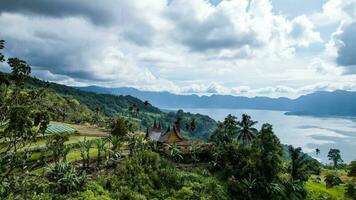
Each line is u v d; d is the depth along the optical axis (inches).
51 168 2522.1
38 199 2092.8
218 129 4665.4
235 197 3272.6
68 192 2418.8
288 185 3860.7
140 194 2748.5
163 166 3319.4
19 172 2107.5
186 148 3971.5
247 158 3786.9
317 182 5354.3
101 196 2472.9
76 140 3764.8
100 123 6097.4
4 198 1621.6
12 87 1562.5
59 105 5693.9
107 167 3029.0
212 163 3732.8
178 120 4872.0
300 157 4308.6
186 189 3009.4
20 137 1660.9
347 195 4687.5
